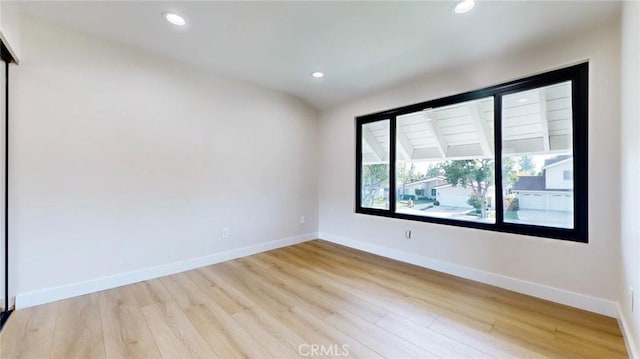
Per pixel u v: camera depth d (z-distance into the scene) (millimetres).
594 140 2121
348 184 4148
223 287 2617
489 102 2818
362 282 2748
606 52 2061
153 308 2199
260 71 3217
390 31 2336
